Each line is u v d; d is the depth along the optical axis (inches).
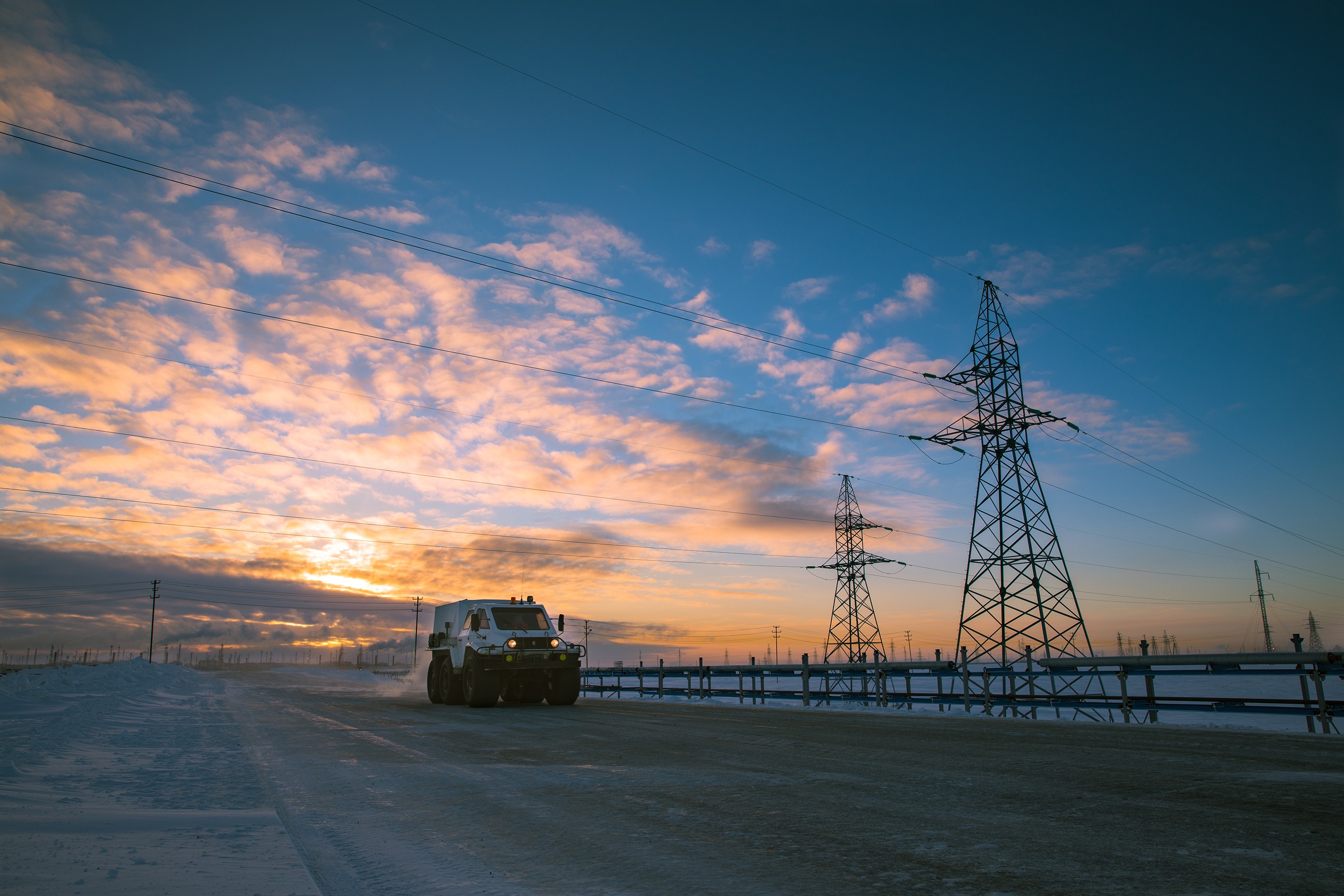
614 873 198.8
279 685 1768.0
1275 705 569.3
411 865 208.8
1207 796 283.7
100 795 297.7
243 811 277.4
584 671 1451.8
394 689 1660.9
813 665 948.6
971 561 1491.1
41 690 872.9
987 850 213.6
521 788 326.3
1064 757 393.1
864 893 178.1
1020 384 1520.7
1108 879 184.7
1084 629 1339.8
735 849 220.1
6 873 177.2
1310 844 215.0
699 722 650.8
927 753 418.9
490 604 929.5
